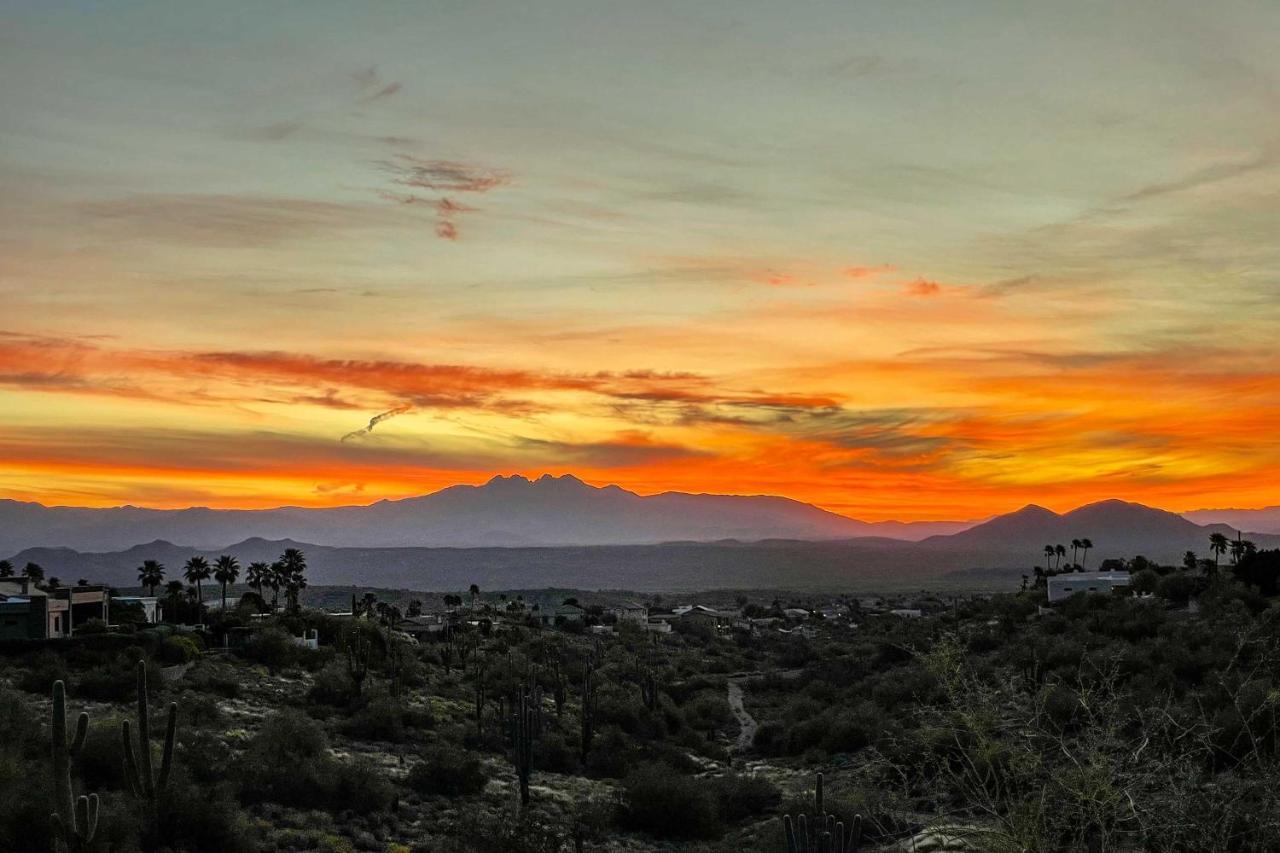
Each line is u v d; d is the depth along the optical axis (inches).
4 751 1584.6
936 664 645.3
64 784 930.7
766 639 6525.6
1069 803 561.9
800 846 957.2
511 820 1795.0
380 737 2706.7
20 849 1288.1
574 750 2810.0
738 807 2101.4
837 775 2108.8
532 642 5142.7
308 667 3459.6
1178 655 1894.7
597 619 7342.5
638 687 4013.3
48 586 4008.4
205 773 1881.2
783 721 3083.2
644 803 2006.6
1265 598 2721.5
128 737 1444.4
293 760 2021.4
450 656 4089.6
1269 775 541.3
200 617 4296.3
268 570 5570.9
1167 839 540.1
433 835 1817.2
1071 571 5388.8
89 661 2925.7
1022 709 608.7
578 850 1721.2
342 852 1610.5
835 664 3801.7
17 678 2679.6
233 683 2938.0
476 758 2303.2
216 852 1450.5
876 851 786.8
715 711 3587.6
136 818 1363.2
